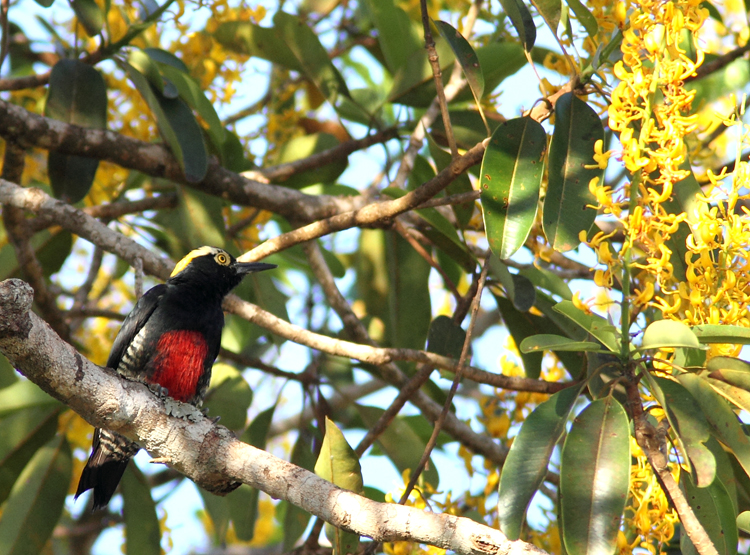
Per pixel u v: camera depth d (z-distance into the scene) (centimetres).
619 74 619
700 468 602
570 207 713
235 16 1173
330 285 1166
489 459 970
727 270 635
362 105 1216
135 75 1014
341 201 1183
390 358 884
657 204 610
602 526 587
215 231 1155
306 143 1313
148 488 1150
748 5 1060
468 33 1177
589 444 619
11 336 582
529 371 1014
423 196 848
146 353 971
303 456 1172
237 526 1156
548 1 752
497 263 868
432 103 1155
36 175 1373
